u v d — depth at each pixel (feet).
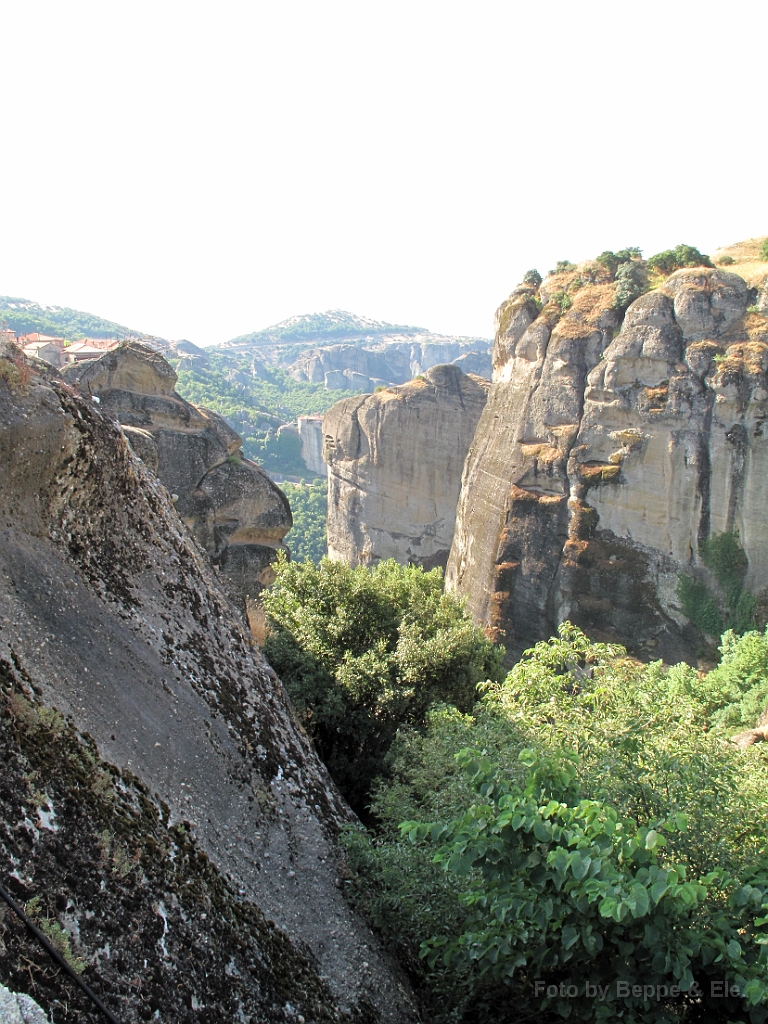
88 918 17.92
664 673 81.92
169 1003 18.53
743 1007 19.58
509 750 30.37
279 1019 21.27
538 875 19.95
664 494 114.21
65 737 20.90
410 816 29.91
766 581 109.40
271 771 29.63
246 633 35.68
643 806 25.00
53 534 25.85
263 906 24.11
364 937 26.43
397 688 50.93
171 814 23.12
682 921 20.02
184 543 34.30
